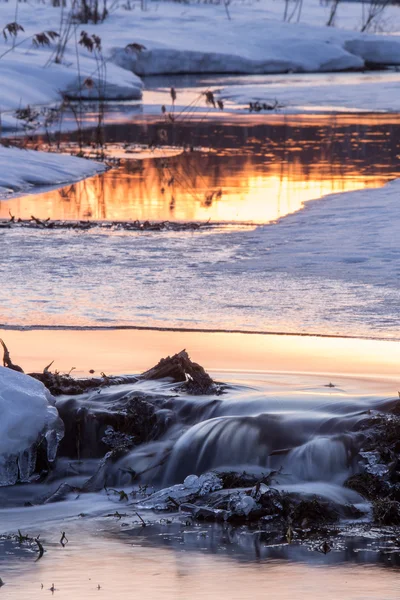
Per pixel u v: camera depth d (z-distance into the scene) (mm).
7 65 80938
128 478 14492
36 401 14703
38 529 12383
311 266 24859
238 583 10438
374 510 12789
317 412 14750
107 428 15250
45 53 88875
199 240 28594
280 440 14266
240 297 21984
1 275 24391
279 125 60562
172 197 36812
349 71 108688
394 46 115562
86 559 11227
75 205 35594
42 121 65875
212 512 12789
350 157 46688
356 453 13891
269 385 15977
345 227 29672
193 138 55438
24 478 14531
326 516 12703
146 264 25516
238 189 38125
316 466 13898
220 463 14305
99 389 16016
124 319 20344
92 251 27219
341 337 18891
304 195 36344
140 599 10023
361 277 23531
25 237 29297
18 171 41562
